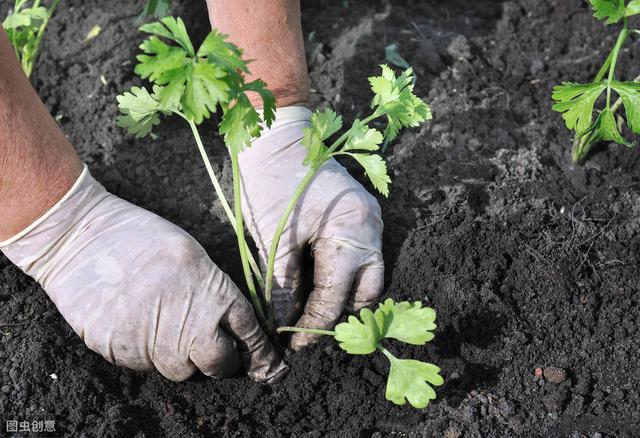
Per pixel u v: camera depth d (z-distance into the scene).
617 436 1.37
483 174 1.50
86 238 1.38
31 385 1.37
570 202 1.49
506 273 1.44
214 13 1.43
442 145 1.53
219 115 1.57
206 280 1.37
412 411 1.39
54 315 1.42
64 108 1.57
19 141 1.34
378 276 1.41
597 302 1.43
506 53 1.64
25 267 1.38
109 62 1.58
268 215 1.42
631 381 1.40
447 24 1.67
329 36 1.64
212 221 1.49
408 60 1.61
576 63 1.62
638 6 1.40
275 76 1.43
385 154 1.53
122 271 1.36
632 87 1.39
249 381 1.40
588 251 1.46
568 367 1.40
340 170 1.44
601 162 1.53
